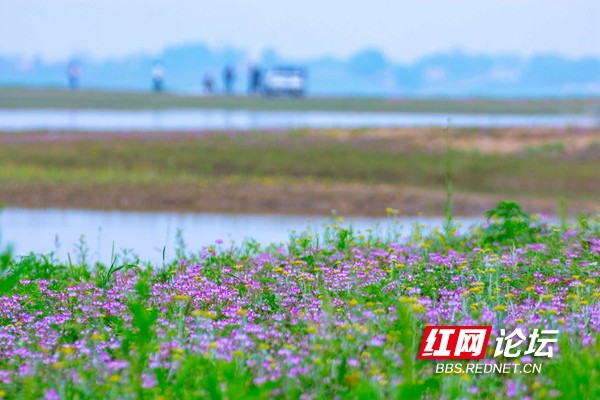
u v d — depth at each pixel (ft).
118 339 100.58
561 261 129.59
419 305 98.48
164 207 289.33
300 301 113.50
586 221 149.69
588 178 351.46
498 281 119.85
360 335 92.58
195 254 155.22
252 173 356.38
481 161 369.50
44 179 320.29
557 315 104.73
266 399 81.20
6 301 115.75
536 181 350.64
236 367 84.43
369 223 257.75
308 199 302.45
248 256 143.13
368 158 374.22
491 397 84.07
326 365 87.15
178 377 81.66
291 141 403.75
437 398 82.69
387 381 82.23
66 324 107.96
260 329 98.43
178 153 376.07
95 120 557.74
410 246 147.84
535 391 83.10
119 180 322.14
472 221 266.16
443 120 578.66
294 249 146.61
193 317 106.32
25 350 93.97
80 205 286.66
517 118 606.96
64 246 200.13
